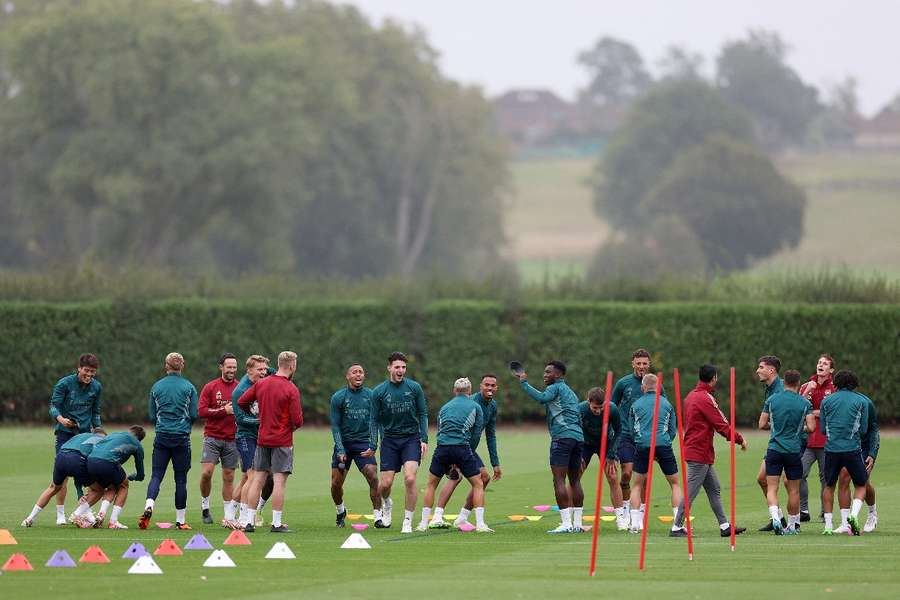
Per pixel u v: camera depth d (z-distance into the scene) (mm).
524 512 82250
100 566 57000
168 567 56938
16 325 163125
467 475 72125
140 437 71750
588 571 56375
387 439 73062
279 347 164375
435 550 63719
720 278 174125
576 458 72750
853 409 69375
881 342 155125
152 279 172125
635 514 71812
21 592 50344
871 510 72062
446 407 72312
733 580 53625
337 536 69250
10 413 164125
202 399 74000
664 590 51000
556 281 173500
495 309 163750
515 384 162625
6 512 79625
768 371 72500
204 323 164500
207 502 74875
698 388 69375
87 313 163875
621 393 76125
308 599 48969
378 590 51094
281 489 70438
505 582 53125
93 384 75438
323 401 164000
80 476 71000
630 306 161375
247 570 56344
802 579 53844
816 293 163875
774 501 69938
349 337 164125
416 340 164625
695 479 68625
